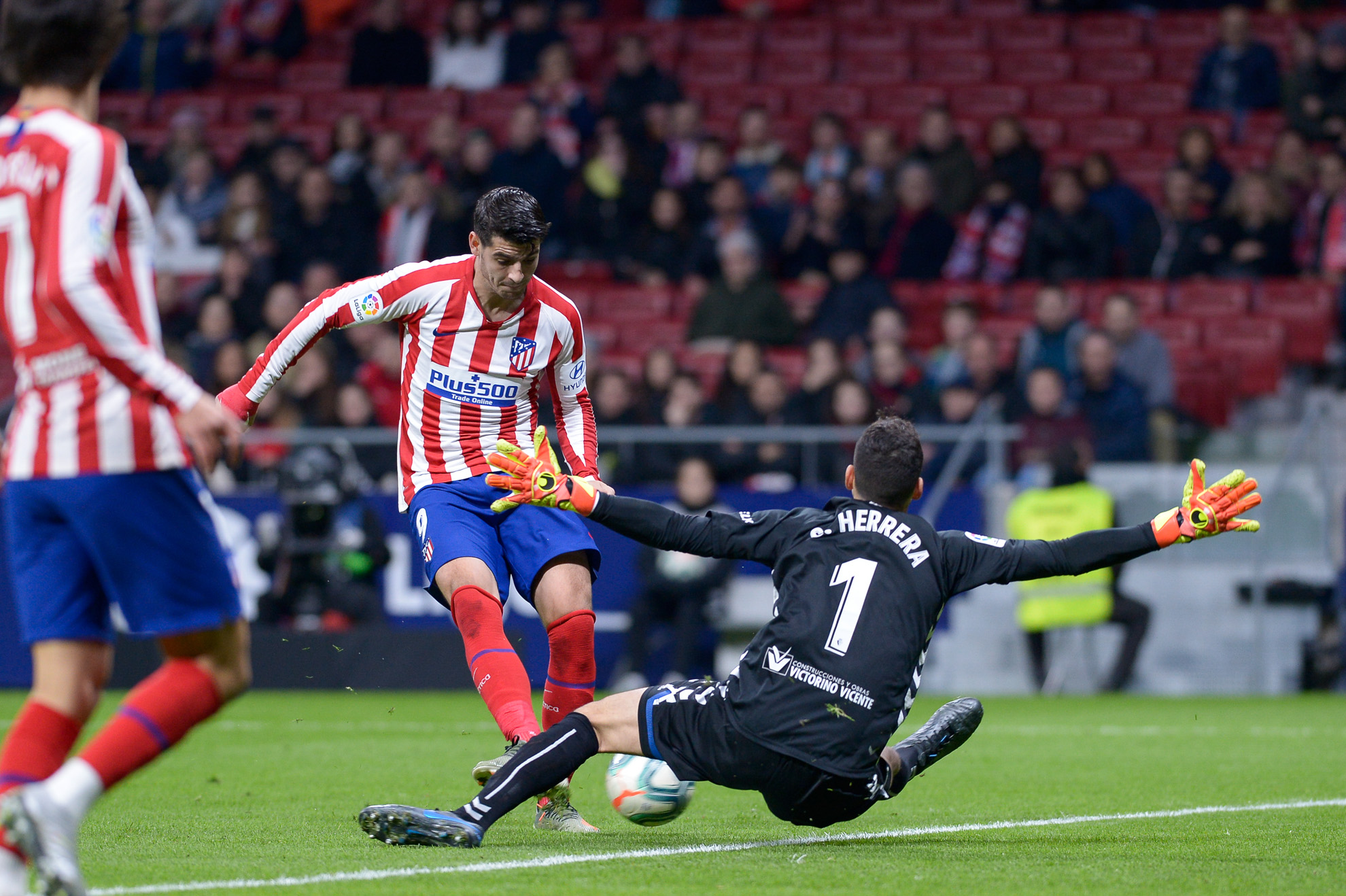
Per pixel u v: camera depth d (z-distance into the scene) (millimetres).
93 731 28953
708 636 42062
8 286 11109
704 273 57250
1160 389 47188
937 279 56594
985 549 14484
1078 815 18109
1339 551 44000
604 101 63531
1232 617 44125
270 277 57656
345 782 21984
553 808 16859
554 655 17078
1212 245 55781
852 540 14344
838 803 14031
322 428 44500
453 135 61969
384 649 42594
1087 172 56969
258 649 42688
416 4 73688
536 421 18234
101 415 11078
